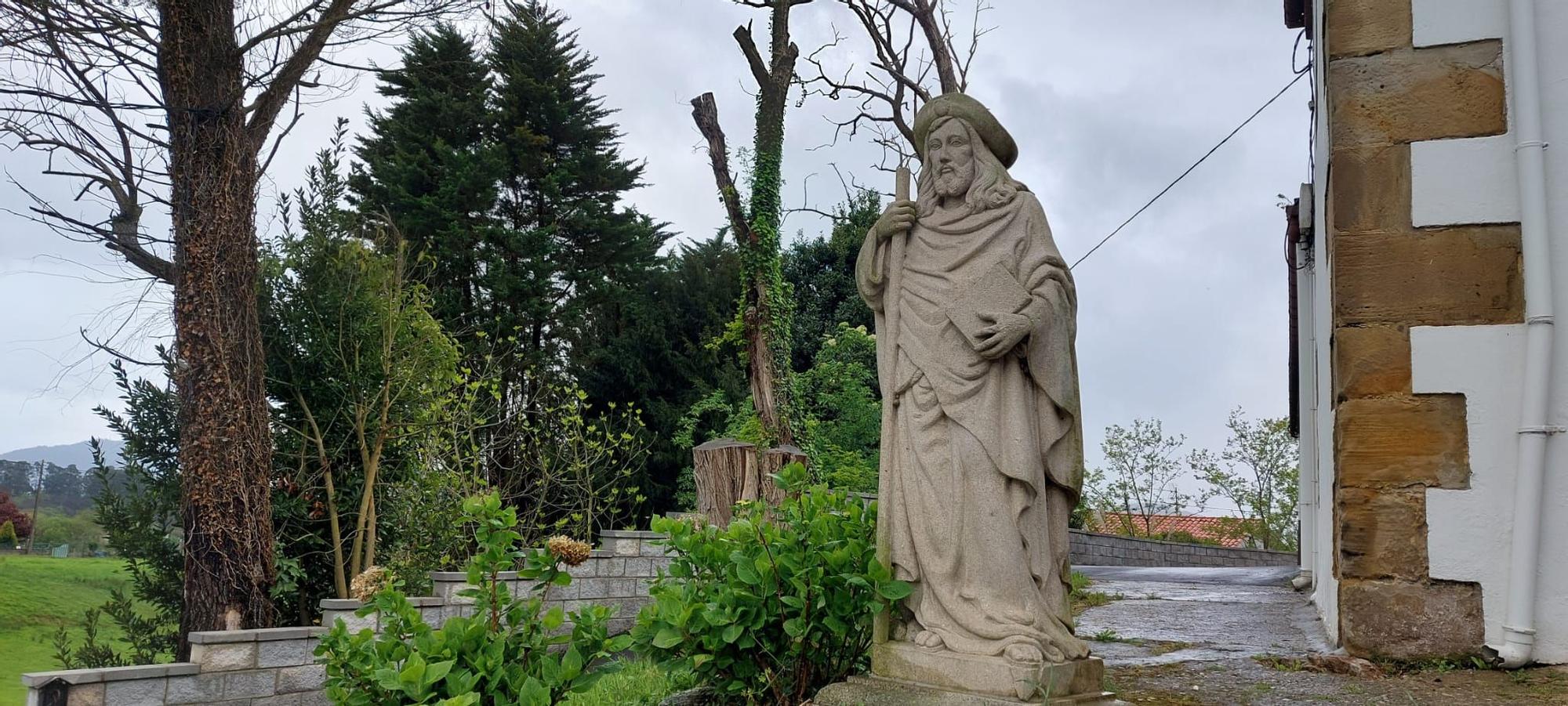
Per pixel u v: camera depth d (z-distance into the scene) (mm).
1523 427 5559
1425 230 5898
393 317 12117
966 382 4211
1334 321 6105
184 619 9789
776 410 15430
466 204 23516
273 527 10766
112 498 10984
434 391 12703
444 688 4621
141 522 10984
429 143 24500
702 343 22719
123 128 10250
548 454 17219
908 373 4406
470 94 25406
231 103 10234
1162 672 5609
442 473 13086
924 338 4383
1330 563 7312
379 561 11750
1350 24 6176
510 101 25453
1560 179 5719
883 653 4281
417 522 12297
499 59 25969
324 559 11398
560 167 25578
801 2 17469
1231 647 6496
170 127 10281
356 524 11609
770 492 10758
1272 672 5590
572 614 5023
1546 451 5539
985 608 4020
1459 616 5625
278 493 10977
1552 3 5875
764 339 15734
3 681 10352
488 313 22906
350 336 11750
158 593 10938
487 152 23578
